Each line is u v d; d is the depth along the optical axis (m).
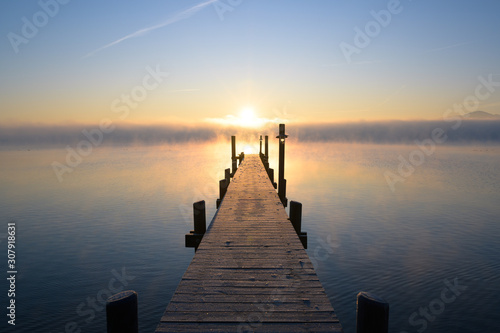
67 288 13.43
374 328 2.22
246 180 12.44
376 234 20.98
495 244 18.81
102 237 20.61
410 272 14.65
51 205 32.47
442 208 30.34
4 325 10.65
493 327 10.33
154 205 31.97
